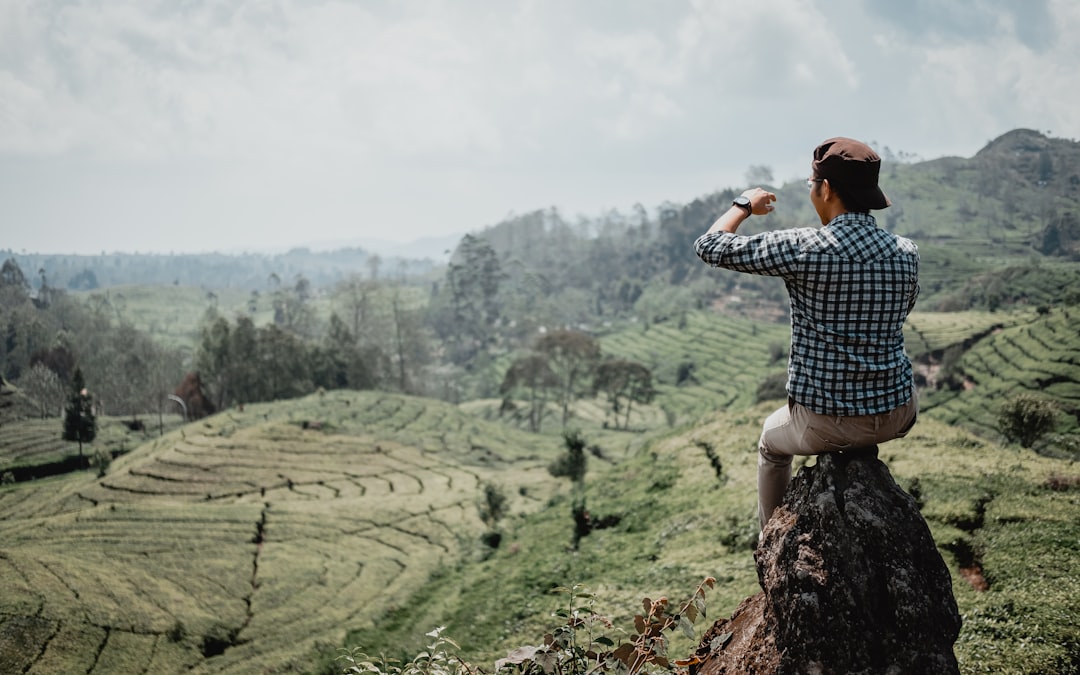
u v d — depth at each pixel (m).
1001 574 10.12
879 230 3.32
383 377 121.31
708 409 109.56
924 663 3.15
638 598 13.77
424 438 82.88
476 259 192.12
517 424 110.12
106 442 83.94
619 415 115.19
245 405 90.06
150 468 62.41
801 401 3.40
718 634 4.61
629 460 28.59
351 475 65.31
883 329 3.23
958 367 66.50
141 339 117.62
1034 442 22.30
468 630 16.36
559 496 29.27
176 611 31.20
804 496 3.65
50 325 133.12
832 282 3.20
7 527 44.78
